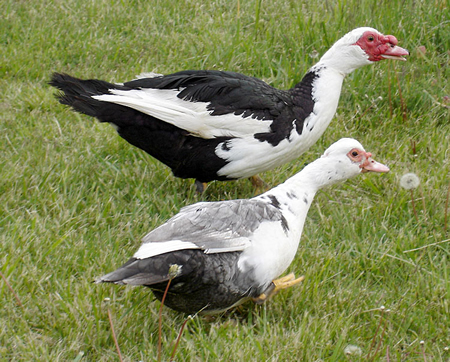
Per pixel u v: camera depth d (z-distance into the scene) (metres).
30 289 6.36
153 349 5.90
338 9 10.82
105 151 8.58
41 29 10.76
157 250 5.39
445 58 10.56
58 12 11.24
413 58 10.45
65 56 10.37
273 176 8.42
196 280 5.62
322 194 8.20
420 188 8.05
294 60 10.23
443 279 6.96
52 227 7.12
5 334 5.81
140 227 7.42
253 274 5.89
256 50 10.34
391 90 9.71
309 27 10.53
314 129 7.59
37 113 9.17
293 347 5.91
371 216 7.92
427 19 10.83
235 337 5.99
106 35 10.92
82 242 6.95
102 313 6.11
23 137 8.56
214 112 7.16
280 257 6.03
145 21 11.22
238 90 7.28
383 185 8.34
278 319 6.43
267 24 11.05
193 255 5.54
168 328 6.11
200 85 7.26
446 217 7.64
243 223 5.88
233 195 8.27
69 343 5.82
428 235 7.68
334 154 6.39
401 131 9.34
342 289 6.75
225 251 5.66
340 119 9.44
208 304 5.94
